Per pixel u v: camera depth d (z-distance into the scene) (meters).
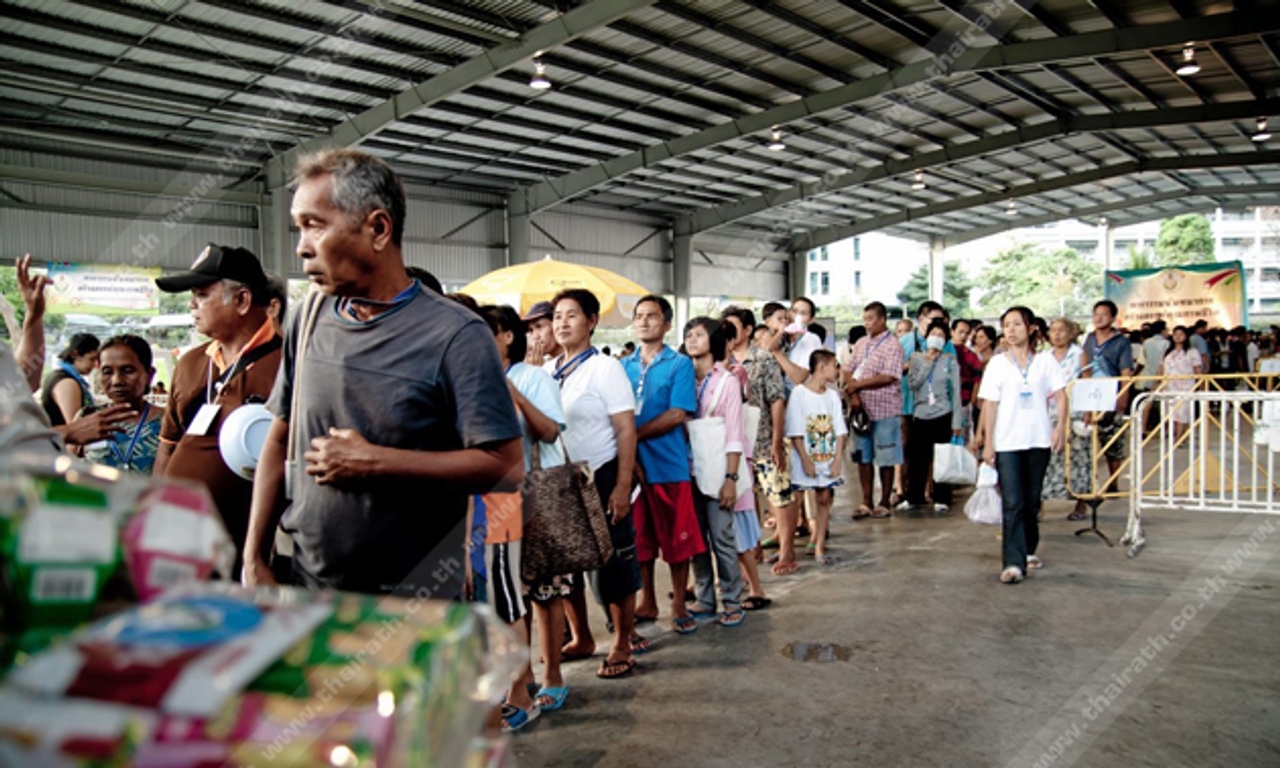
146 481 0.72
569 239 20.53
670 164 18.59
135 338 3.29
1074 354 6.26
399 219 1.70
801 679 3.58
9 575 0.65
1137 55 14.47
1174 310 18.88
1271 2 11.95
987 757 2.85
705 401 4.36
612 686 3.57
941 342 7.38
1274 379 12.77
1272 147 21.72
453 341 1.67
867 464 7.26
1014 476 4.94
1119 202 27.30
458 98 13.79
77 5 9.67
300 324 1.81
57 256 13.30
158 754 0.56
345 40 11.11
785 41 13.05
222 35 10.63
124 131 13.41
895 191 23.20
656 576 5.60
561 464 3.32
